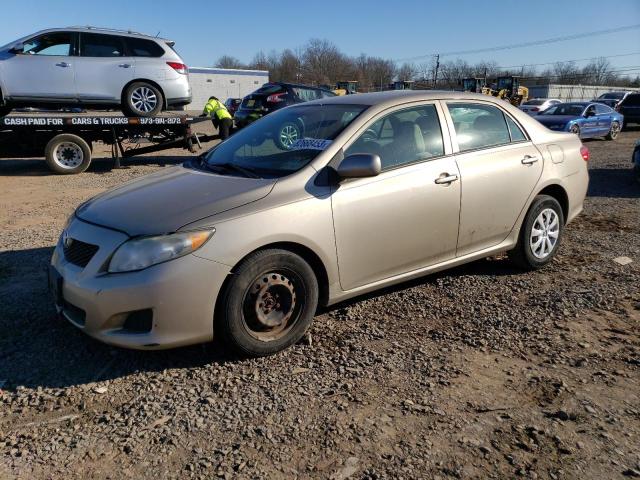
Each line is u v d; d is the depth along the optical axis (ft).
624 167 39.63
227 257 10.62
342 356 11.65
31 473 8.20
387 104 13.64
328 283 12.24
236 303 10.90
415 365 11.26
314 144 12.80
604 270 16.85
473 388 10.40
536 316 13.53
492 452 8.57
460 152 14.47
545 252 16.84
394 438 8.94
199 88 193.98
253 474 8.14
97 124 39.55
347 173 11.75
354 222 12.27
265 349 11.46
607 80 268.82
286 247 11.60
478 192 14.53
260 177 12.18
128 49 39.14
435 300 14.56
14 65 36.04
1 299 14.64
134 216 10.96
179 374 10.99
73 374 11.00
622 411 9.61
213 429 9.22
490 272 16.72
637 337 12.39
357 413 9.62
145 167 44.45
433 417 9.49
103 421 9.49
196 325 10.61
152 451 8.68
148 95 40.22
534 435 8.96
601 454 8.51
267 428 9.22
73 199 30.19
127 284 10.17
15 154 40.04
